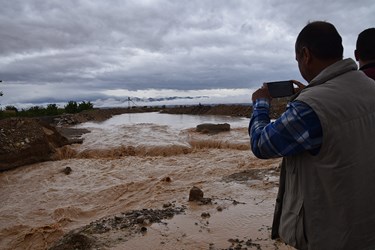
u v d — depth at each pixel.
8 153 11.73
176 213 5.60
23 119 13.35
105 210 7.54
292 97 2.10
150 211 5.73
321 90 1.86
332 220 1.84
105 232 4.82
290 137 1.86
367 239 1.82
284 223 2.11
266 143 1.96
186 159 12.55
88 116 37.31
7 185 9.94
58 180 10.28
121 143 15.27
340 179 1.79
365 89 1.89
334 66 1.96
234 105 43.31
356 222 1.81
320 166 1.84
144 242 4.47
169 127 21.52
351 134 1.78
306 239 1.96
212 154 13.24
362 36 2.78
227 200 6.36
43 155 12.95
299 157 1.95
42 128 14.05
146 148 14.27
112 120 36.72
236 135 16.78
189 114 47.06
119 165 11.98
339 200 1.81
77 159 13.33
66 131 20.03
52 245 4.75
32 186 9.75
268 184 7.53
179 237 4.61
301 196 1.95
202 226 4.99
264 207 5.86
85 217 7.22
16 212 7.62
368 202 1.81
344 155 1.78
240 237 4.58
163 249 4.26
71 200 8.34
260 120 2.19
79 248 4.35
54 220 7.04
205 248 4.27
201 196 6.38
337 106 1.79
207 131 18.03
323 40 1.99
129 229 4.91
